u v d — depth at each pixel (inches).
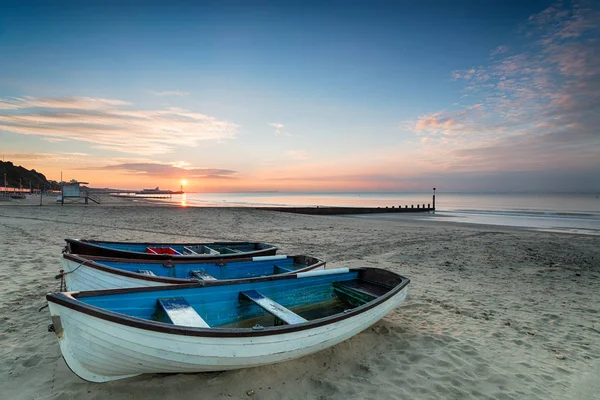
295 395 140.9
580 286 334.6
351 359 174.1
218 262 258.7
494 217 1385.3
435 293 301.6
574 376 165.6
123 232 609.3
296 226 832.3
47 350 167.2
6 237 480.1
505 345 198.8
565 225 1018.1
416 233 738.2
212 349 123.6
